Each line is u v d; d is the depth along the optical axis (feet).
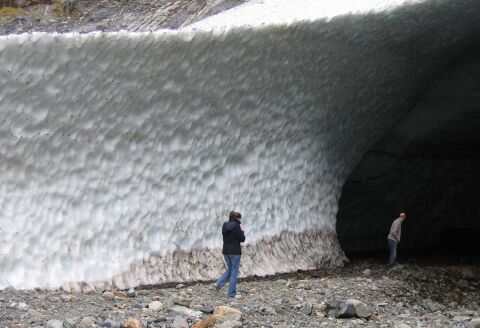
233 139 39.75
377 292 36.81
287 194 42.88
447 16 42.93
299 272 41.16
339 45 41.50
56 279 31.48
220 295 31.91
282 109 41.73
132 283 33.91
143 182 35.81
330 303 31.04
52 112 31.86
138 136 35.37
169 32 34.14
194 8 66.28
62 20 66.08
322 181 46.03
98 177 33.99
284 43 38.88
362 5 42.47
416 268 45.70
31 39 30.32
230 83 38.19
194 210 37.93
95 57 32.40
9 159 30.99
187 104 36.91
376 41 43.09
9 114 30.63
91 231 33.47
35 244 31.50
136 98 34.63
